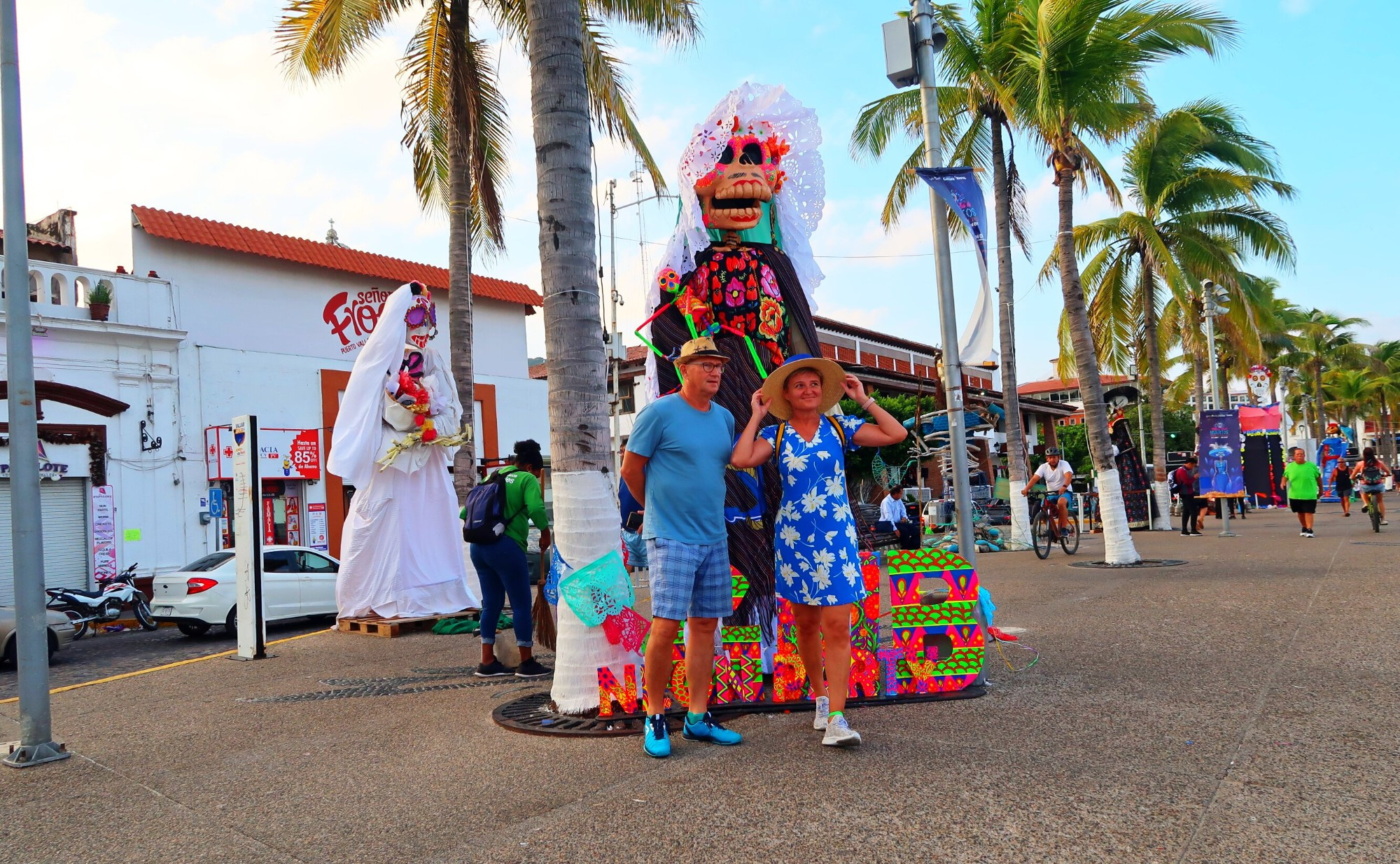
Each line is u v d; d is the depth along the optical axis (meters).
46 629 4.78
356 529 10.02
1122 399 20.64
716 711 4.80
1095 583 9.78
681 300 5.54
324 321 19.47
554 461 5.13
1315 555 11.26
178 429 16.31
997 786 3.39
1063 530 14.18
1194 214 21.47
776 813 3.25
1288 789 3.21
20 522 4.73
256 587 8.30
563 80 5.14
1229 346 33.47
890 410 28.86
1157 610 7.42
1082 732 4.04
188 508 16.36
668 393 5.52
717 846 2.99
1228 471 16.44
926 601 5.00
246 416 8.37
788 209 6.06
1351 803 3.05
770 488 5.01
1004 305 17.81
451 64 12.34
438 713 5.31
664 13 12.34
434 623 9.91
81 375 15.09
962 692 4.87
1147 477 20.64
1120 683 4.94
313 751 4.59
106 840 3.42
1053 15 11.65
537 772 3.95
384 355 10.19
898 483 15.38
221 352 17.12
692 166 5.53
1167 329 27.89
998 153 18.42
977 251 5.84
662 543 4.14
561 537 5.04
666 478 4.18
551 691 5.41
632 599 5.04
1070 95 12.52
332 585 12.70
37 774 4.43
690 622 4.28
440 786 3.84
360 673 7.09
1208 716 4.17
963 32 17.12
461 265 12.26
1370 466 15.19
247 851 3.23
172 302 16.58
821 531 4.11
